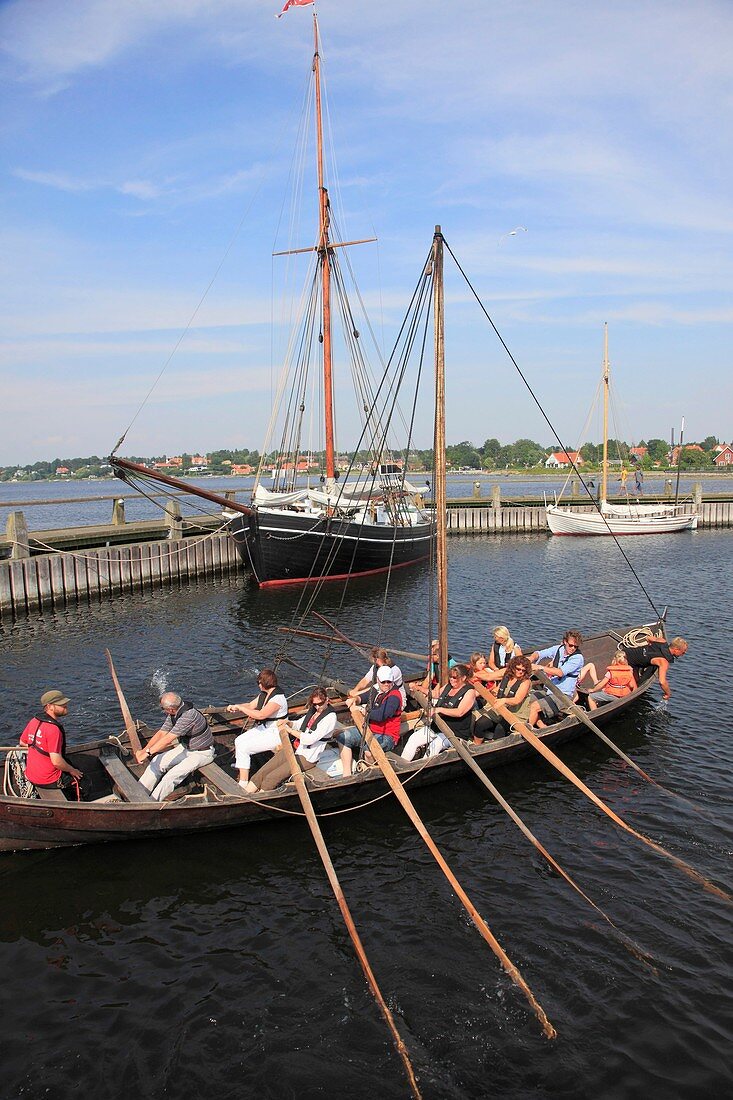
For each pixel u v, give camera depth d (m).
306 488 33.38
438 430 11.55
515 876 8.48
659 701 14.29
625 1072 5.74
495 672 12.02
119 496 29.91
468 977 6.83
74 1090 5.63
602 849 9.03
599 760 11.65
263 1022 6.32
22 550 23.88
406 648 19.44
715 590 27.11
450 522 49.59
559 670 12.61
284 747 9.30
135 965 7.05
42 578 24.05
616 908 7.81
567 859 8.81
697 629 20.58
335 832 9.54
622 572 32.06
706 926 7.48
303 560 29.03
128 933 7.54
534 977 6.79
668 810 9.98
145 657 18.05
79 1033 6.20
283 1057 5.95
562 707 12.34
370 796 9.93
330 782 9.42
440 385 11.45
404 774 10.01
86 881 8.43
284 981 6.82
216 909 7.95
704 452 137.50
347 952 7.23
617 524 46.50
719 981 6.69
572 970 6.87
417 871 8.66
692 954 7.05
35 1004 6.53
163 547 29.00
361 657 18.41
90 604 25.05
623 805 10.16
